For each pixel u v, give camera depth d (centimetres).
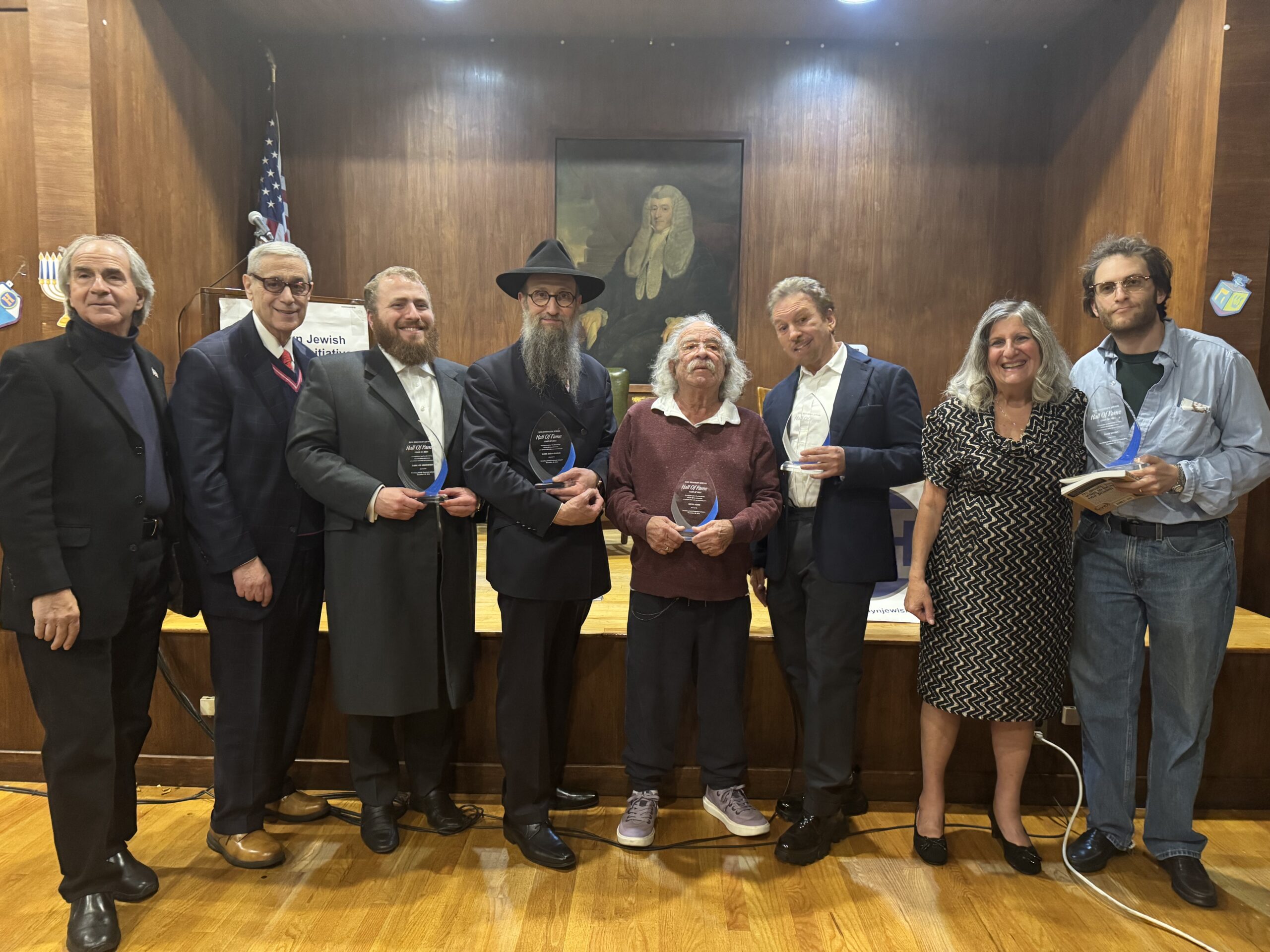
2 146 309
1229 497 191
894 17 455
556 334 210
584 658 249
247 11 455
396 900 194
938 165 490
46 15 309
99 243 177
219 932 181
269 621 205
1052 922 188
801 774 247
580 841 223
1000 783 216
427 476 205
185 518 200
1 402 165
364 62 491
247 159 475
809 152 492
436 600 209
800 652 226
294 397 214
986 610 199
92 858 176
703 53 489
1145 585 201
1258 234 315
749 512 205
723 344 214
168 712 254
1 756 260
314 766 251
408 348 211
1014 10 441
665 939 180
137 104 356
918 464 210
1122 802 210
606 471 217
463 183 497
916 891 200
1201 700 199
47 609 165
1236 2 312
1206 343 201
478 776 250
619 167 495
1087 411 207
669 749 221
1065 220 461
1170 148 353
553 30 479
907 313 496
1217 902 195
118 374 183
